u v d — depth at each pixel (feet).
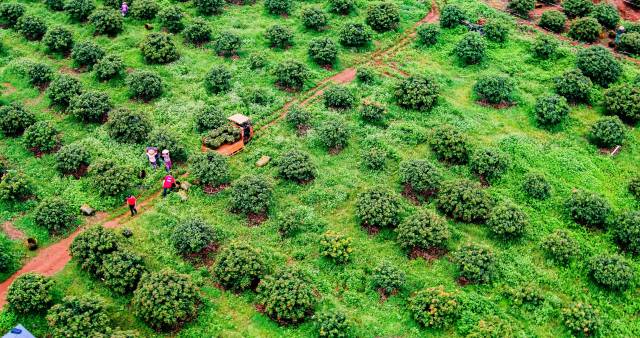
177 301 86.48
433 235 98.94
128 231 99.96
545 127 128.26
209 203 107.76
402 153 120.16
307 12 153.69
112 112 120.57
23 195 106.42
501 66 144.77
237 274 92.07
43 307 88.12
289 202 108.58
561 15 157.28
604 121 123.54
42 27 147.02
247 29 153.89
